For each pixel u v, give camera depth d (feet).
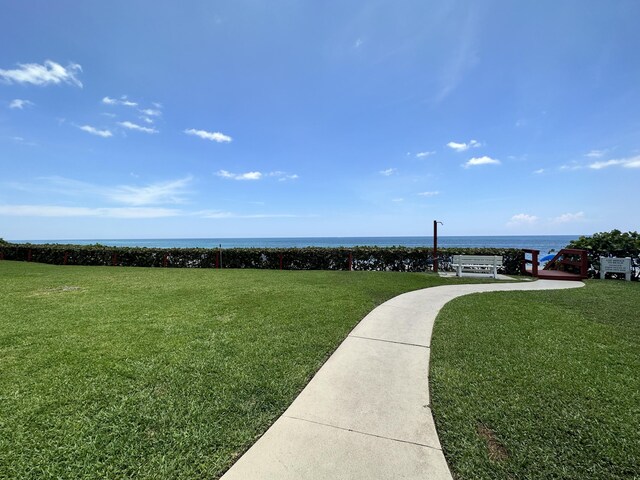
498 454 7.08
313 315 17.88
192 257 54.24
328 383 10.33
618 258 33.32
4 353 12.50
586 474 6.48
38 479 6.20
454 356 12.48
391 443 7.41
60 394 9.38
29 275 36.83
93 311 19.02
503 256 40.50
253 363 11.69
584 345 13.58
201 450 7.11
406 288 27.45
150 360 11.90
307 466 6.64
